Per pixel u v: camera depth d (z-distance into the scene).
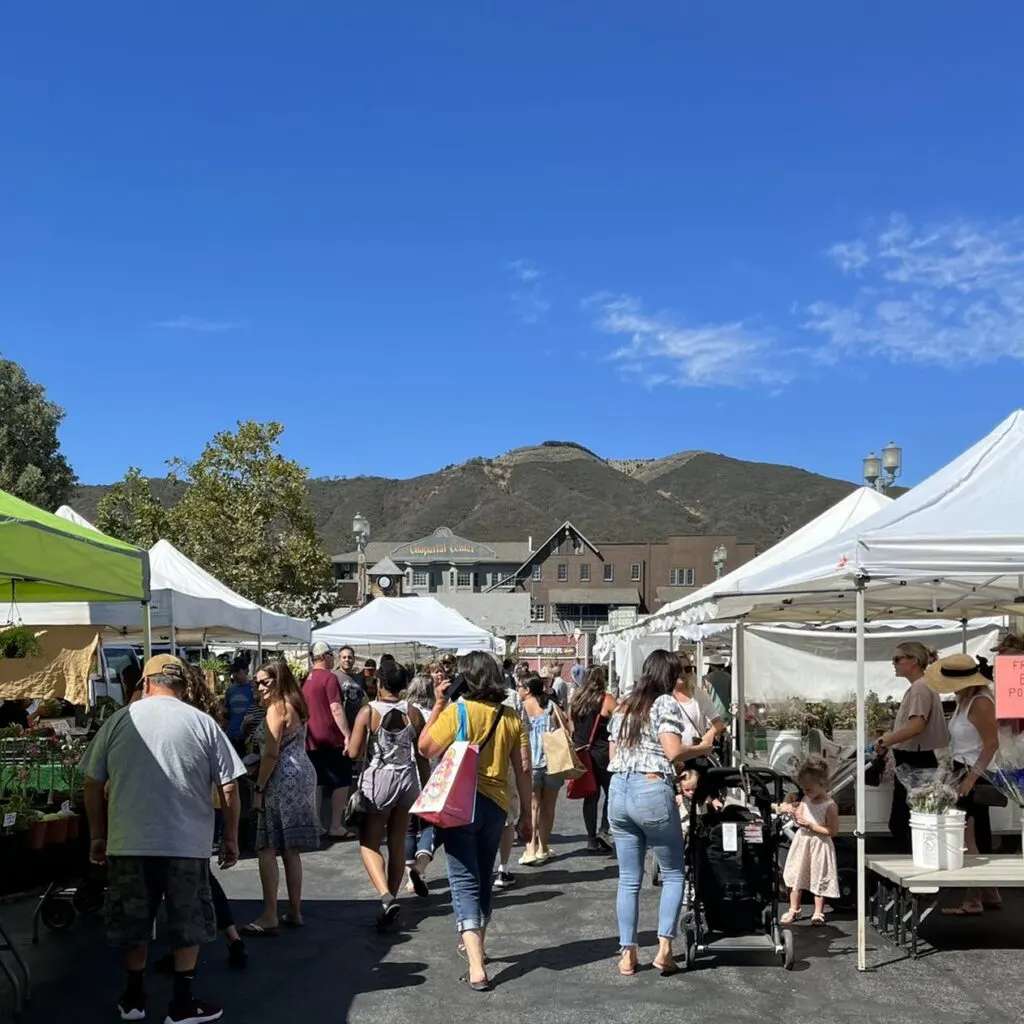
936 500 6.85
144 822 5.21
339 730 11.62
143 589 7.55
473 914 6.12
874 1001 5.73
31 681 15.10
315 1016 5.60
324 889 8.92
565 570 89.50
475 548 96.62
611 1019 5.49
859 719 6.52
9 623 12.10
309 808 7.40
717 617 11.09
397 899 8.48
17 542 6.07
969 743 7.57
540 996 5.89
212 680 14.40
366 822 7.51
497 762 6.26
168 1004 5.76
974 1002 5.70
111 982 6.25
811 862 7.44
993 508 6.59
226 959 6.68
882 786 9.03
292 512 34.19
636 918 6.32
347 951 6.87
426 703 10.32
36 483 46.56
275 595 33.91
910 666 7.75
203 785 5.40
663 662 6.36
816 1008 5.62
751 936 6.47
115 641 20.25
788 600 9.70
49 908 7.54
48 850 7.03
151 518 34.03
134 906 5.21
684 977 6.20
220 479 33.88
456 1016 5.58
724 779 6.59
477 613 81.88
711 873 6.46
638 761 6.25
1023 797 7.29
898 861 7.17
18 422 48.62
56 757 7.54
